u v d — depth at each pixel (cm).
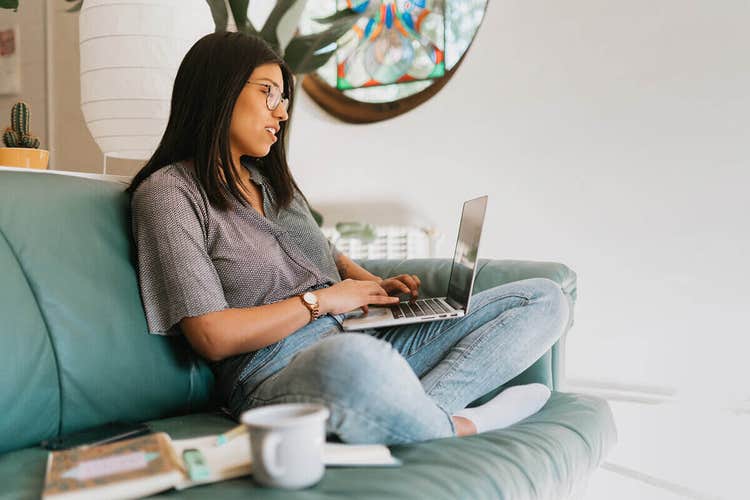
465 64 265
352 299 122
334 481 79
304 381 93
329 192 291
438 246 269
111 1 161
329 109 289
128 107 165
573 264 250
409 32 276
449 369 117
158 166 125
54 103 314
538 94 253
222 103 121
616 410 228
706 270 229
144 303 113
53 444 90
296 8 199
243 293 120
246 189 131
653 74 236
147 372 111
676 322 234
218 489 76
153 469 74
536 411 125
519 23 255
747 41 222
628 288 241
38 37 316
